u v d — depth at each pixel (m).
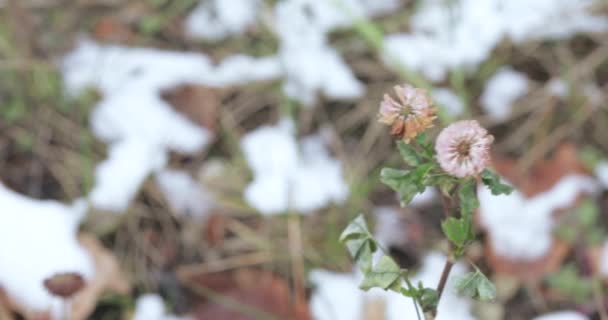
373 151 1.31
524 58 1.40
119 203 1.25
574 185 1.26
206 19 1.47
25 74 1.35
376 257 1.23
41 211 1.23
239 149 1.32
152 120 1.33
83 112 1.33
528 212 1.24
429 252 1.24
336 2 1.28
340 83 1.38
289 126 1.34
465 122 0.91
